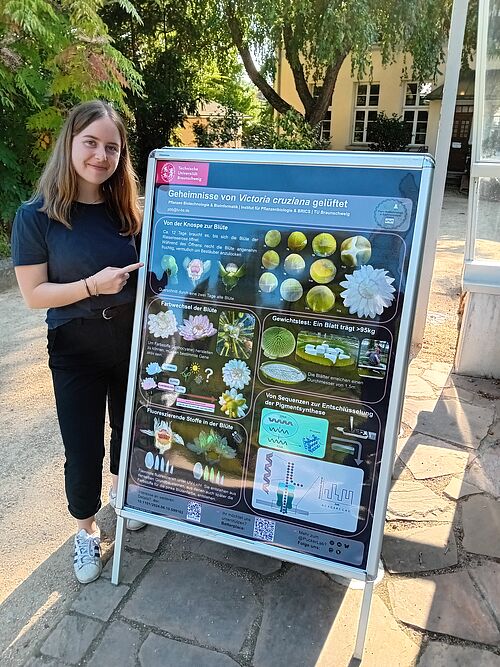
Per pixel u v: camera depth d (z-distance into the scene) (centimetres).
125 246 184
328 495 167
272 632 175
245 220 166
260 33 1204
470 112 1622
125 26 1251
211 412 179
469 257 338
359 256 155
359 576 163
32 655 168
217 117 1495
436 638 173
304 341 165
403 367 154
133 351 184
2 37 537
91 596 189
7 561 205
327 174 155
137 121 1323
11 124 610
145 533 220
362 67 1245
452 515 228
